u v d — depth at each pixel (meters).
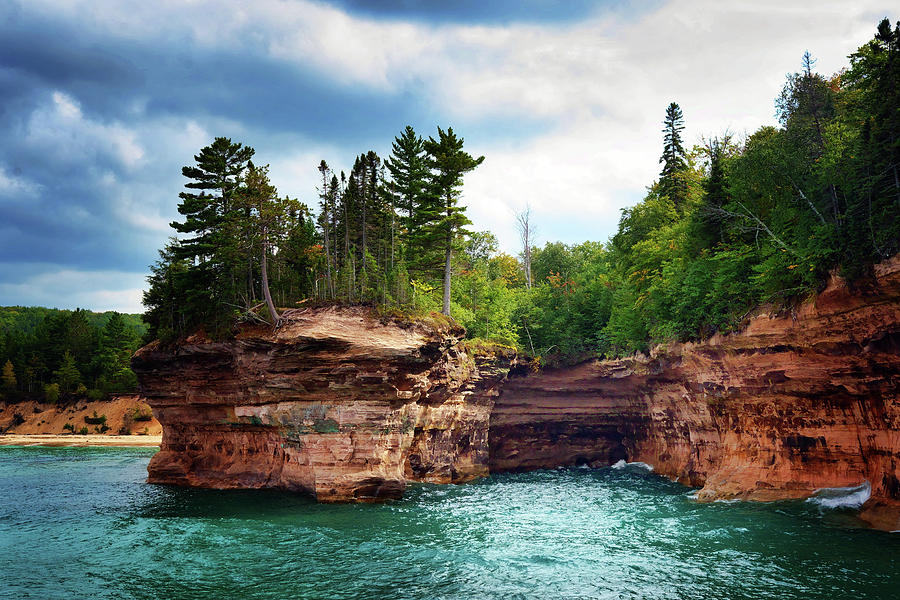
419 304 51.34
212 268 51.66
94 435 109.81
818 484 35.16
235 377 47.28
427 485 50.44
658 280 54.09
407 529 33.38
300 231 61.38
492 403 61.94
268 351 43.59
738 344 38.84
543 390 66.50
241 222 47.62
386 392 42.00
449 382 51.44
